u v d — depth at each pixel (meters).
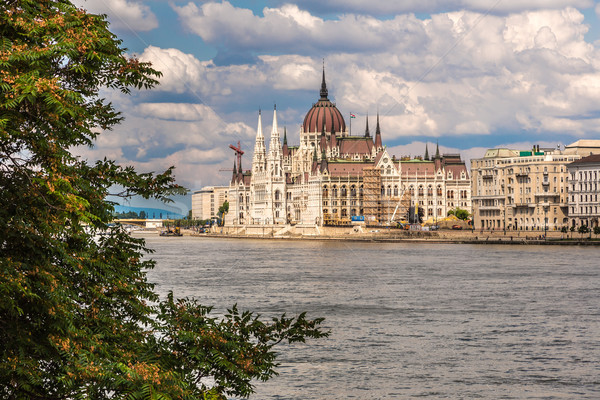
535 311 131.12
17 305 35.75
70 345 37.75
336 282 179.50
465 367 90.62
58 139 38.25
